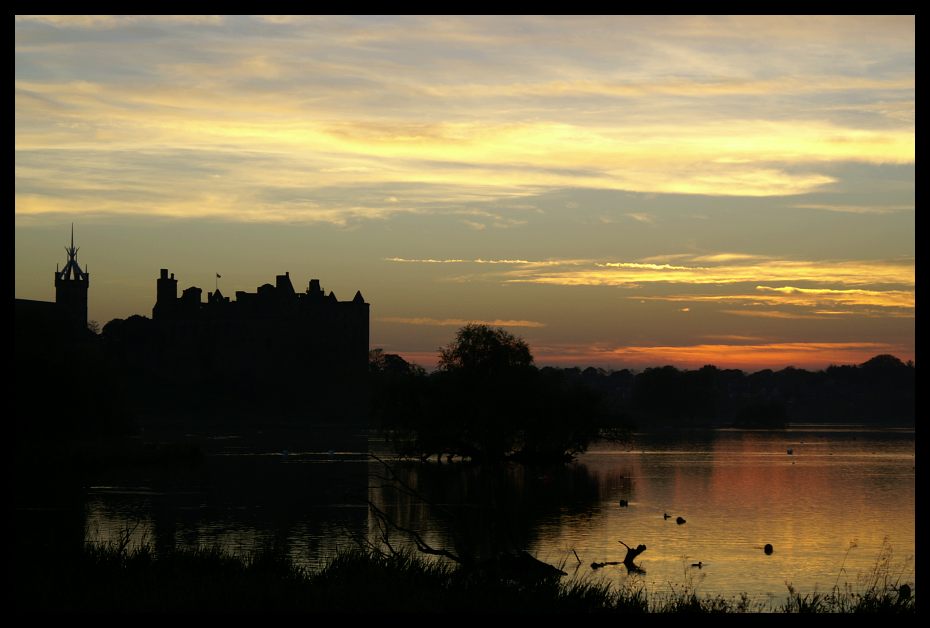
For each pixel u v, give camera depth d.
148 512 59.06
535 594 22.38
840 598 31.42
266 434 178.88
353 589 21.62
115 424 119.31
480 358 112.94
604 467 109.88
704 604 27.23
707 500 72.06
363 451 129.75
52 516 56.09
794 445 170.38
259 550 42.16
